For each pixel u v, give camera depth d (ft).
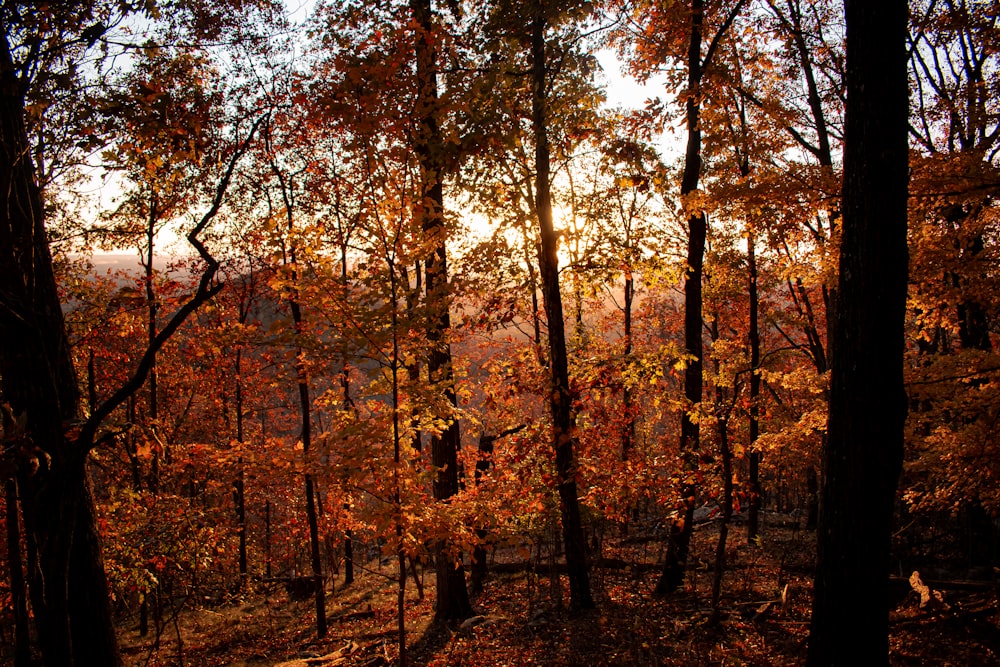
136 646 45.85
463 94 24.58
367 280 20.97
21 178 15.47
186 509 33.19
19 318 12.53
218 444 65.87
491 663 28.40
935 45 40.55
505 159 32.60
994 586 29.73
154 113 15.35
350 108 19.44
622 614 32.45
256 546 70.23
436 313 21.27
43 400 12.84
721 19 41.86
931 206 25.80
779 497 99.66
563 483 33.14
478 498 23.45
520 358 40.60
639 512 66.74
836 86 44.86
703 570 44.06
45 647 12.07
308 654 37.88
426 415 22.22
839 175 25.08
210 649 43.42
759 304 65.36
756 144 33.65
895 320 17.61
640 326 74.64
